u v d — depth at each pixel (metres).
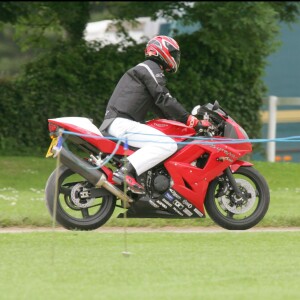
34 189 56.62
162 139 35.09
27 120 80.81
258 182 36.59
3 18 76.06
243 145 36.19
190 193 35.66
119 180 34.84
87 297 24.61
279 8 77.94
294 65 85.06
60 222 35.19
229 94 84.12
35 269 28.23
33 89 81.06
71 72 81.50
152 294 25.06
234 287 26.11
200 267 28.75
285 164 75.44
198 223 38.78
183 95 83.31
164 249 31.81
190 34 83.44
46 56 82.56
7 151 80.06
